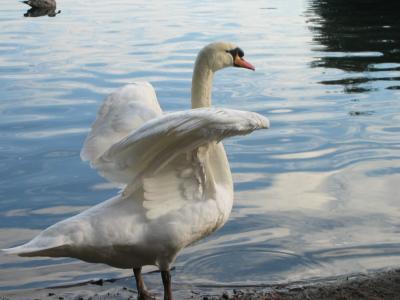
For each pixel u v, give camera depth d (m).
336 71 14.62
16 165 9.05
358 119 11.04
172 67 14.73
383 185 8.44
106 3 26.91
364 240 7.07
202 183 5.40
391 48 17.16
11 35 18.97
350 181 8.58
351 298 5.90
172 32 19.41
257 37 18.86
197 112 4.53
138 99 5.69
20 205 7.90
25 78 13.76
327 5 25.95
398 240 7.06
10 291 6.22
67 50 16.78
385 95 12.54
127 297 6.09
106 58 15.77
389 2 26.41
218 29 19.98
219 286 6.28
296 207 7.84
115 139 5.53
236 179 8.66
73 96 12.37
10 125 10.69
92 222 5.05
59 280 6.45
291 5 26.17
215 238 7.17
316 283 6.25
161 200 5.27
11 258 6.88
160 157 5.10
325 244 7.00
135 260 5.37
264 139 10.12
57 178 8.62
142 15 23.03
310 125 10.75
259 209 7.79
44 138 10.07
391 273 6.40
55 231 4.93
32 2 25.20
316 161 9.23
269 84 13.45
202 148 5.23
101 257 5.18
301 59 15.96
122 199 5.25
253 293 6.05
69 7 25.67
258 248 6.95
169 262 5.45
